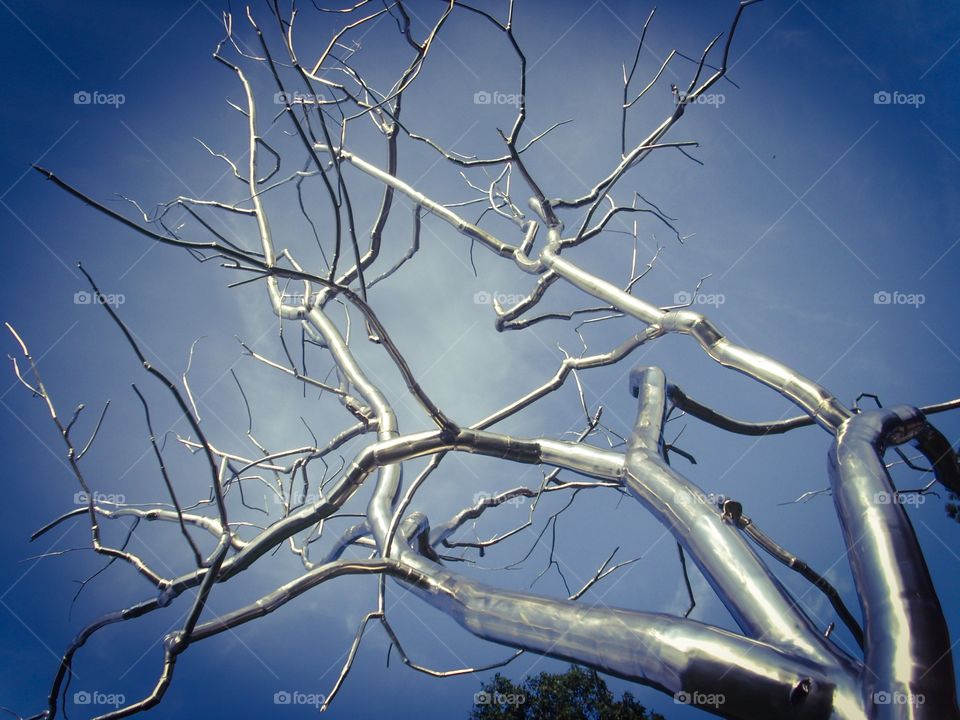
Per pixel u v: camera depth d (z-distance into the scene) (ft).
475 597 14.66
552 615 13.06
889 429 14.61
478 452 17.51
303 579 15.66
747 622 12.09
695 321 19.97
